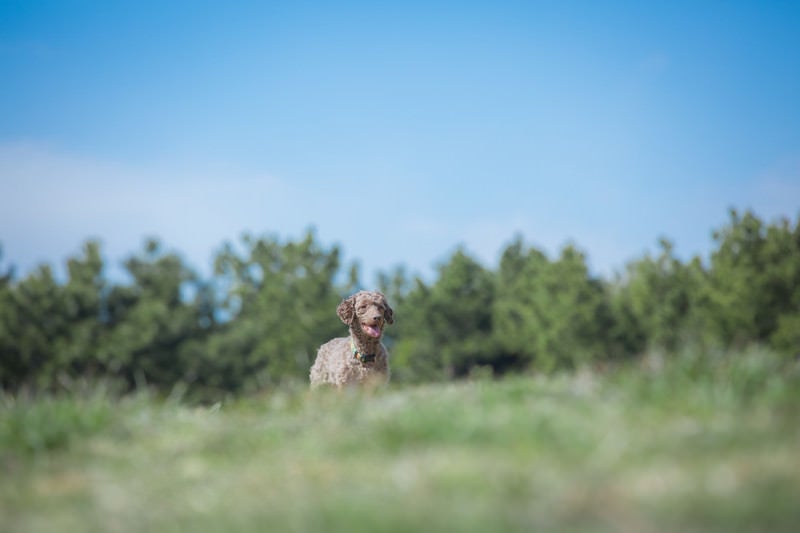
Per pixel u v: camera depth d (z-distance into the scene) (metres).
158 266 66.75
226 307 71.06
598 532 6.57
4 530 7.82
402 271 78.56
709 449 8.21
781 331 50.19
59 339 58.56
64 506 8.50
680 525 6.59
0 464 10.11
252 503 8.13
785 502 6.77
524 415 9.54
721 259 56.84
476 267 76.19
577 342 63.84
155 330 60.84
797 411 9.21
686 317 58.56
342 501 7.68
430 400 11.32
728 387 10.08
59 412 11.49
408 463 8.75
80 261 64.44
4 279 61.50
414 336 74.00
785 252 55.12
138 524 7.79
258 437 10.69
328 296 67.62
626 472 7.81
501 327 73.88
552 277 67.31
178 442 10.80
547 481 7.70
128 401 12.73
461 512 7.12
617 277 70.94
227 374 63.34
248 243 72.31
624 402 9.98
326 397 12.53
